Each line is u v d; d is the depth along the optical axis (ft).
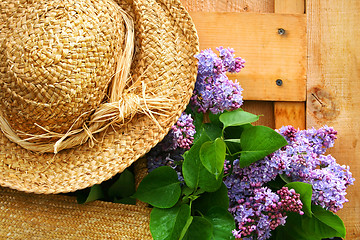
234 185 3.46
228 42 3.82
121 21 3.43
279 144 3.34
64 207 3.48
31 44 3.22
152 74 3.44
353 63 3.87
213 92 3.52
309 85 3.84
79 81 3.24
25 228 3.45
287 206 3.31
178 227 3.33
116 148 3.38
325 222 3.39
